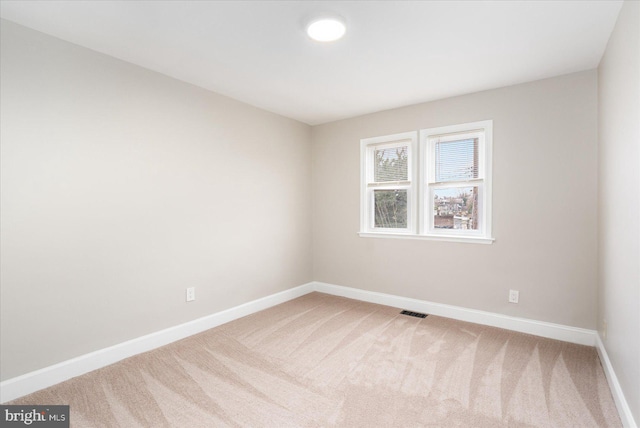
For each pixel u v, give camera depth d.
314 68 2.58
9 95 1.92
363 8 1.78
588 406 1.83
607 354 2.18
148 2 1.73
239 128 3.35
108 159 2.36
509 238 2.96
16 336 1.95
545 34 2.06
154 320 2.64
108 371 2.25
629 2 1.61
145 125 2.58
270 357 2.45
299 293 4.13
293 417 1.75
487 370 2.24
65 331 2.15
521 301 2.92
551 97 2.74
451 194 3.33
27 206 1.99
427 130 3.39
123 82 2.44
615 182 1.94
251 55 2.36
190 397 1.93
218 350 2.57
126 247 2.47
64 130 2.14
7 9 1.79
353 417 1.75
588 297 2.63
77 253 2.21
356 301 3.89
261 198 3.61
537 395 1.94
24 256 1.98
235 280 3.32
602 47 2.22
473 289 3.16
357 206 3.94
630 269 1.61
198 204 2.97
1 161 1.90
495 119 3.00
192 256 2.92
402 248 3.60
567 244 2.71
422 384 2.07
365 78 2.77
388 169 3.76
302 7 1.78
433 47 2.23
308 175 4.30
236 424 1.70
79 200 2.21
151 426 1.68
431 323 3.13
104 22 1.93
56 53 2.10
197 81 2.84
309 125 4.32
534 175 2.83
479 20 1.90
